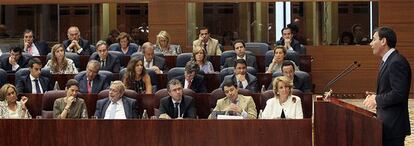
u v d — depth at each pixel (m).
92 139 7.70
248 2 17.45
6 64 13.95
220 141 7.55
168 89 10.06
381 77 7.21
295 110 9.46
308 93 10.62
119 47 15.39
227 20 17.53
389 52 7.23
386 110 7.16
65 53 14.38
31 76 12.27
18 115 10.04
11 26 17.58
